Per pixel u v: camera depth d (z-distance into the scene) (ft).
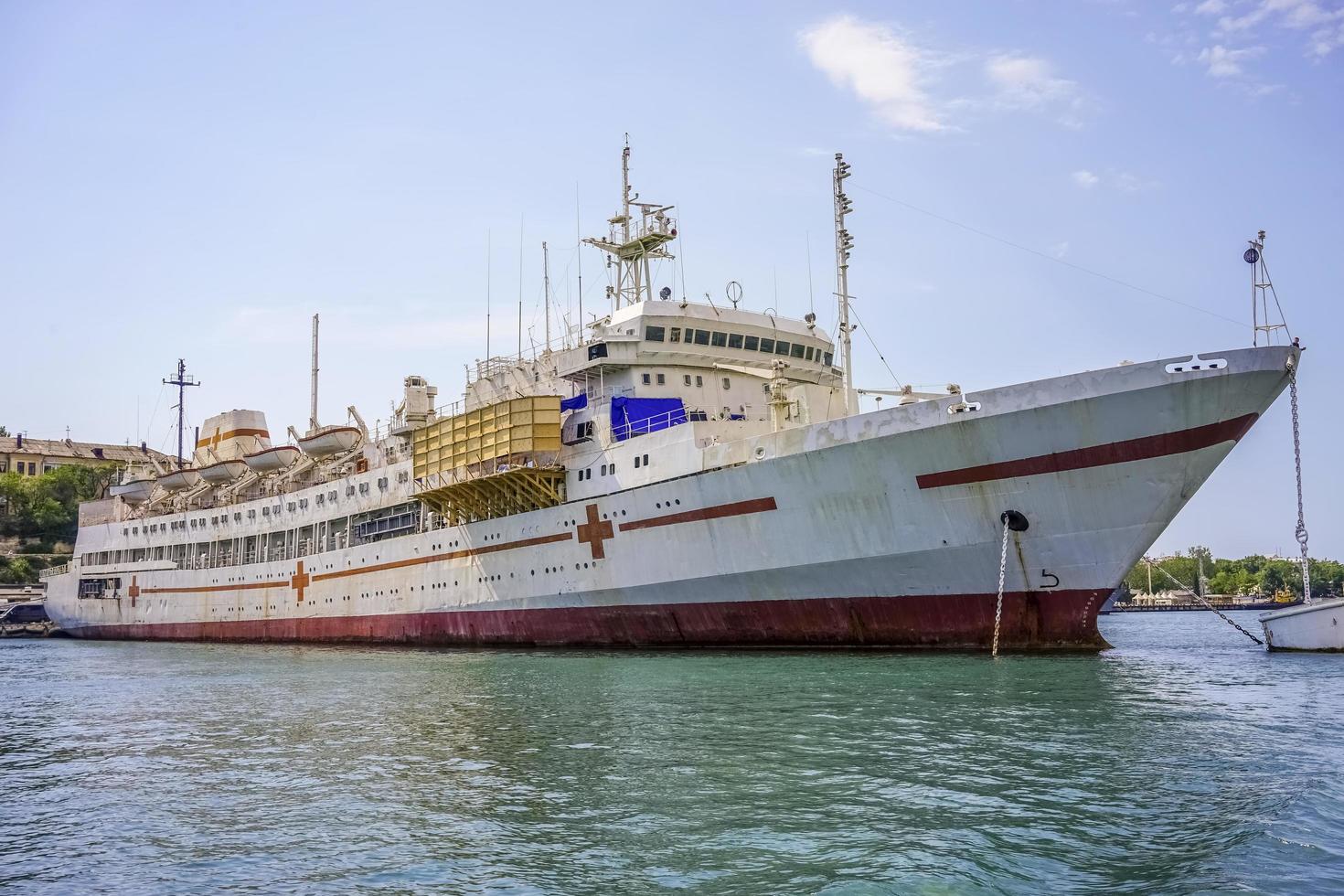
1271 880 31.73
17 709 82.64
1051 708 63.98
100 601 221.66
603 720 64.08
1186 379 80.18
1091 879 32.42
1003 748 51.75
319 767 52.95
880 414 90.38
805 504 96.12
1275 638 107.45
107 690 96.22
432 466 137.90
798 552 97.66
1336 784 43.37
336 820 42.14
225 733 65.57
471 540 133.49
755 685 77.20
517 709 70.28
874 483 91.91
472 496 132.46
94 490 414.00
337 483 163.84
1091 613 88.58
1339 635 101.86
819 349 131.03
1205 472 83.10
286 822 42.14
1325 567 472.03
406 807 43.75
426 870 35.22
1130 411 81.87
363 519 159.84
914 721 59.62
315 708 76.13
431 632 140.97
